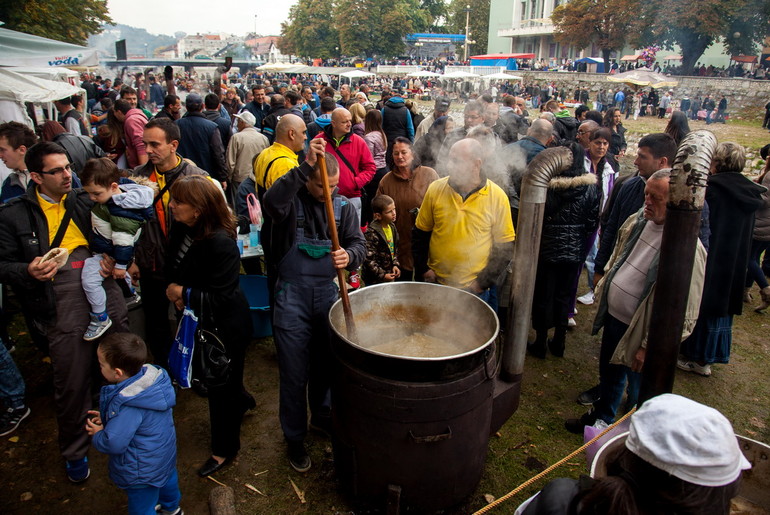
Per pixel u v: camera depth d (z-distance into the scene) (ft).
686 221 6.00
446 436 6.71
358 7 224.33
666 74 95.09
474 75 123.13
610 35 109.19
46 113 36.86
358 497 7.61
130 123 15.56
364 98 28.99
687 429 3.35
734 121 82.84
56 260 7.39
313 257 8.00
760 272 15.46
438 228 10.04
